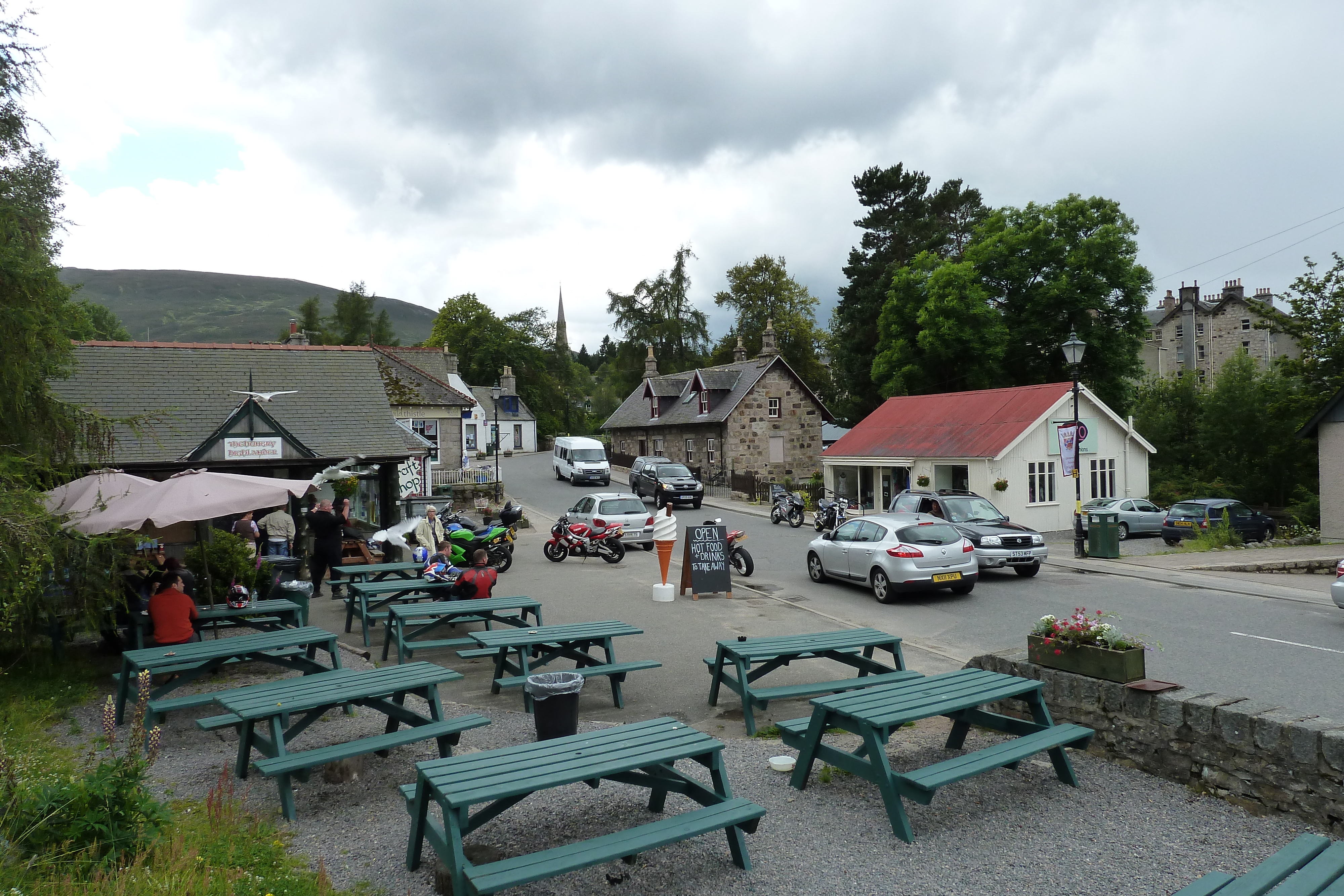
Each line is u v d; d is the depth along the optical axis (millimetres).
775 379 45531
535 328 86812
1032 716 7078
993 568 18406
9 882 4227
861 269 53000
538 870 4141
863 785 6297
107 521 9156
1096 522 21250
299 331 42750
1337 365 32531
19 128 9320
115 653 11117
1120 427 30094
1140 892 4586
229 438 17641
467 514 31766
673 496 35375
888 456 31219
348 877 4879
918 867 4930
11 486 8828
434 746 7379
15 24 9062
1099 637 6742
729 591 15875
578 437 47094
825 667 10328
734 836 4969
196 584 12367
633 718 8336
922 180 53781
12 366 9133
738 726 8047
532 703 8297
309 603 13664
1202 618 12984
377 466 21172
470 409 38094
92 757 7047
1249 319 63938
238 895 4398
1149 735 6230
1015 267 40906
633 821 5641
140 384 19609
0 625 8461
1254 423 39562
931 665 10539
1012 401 29906
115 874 4465
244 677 10055
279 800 6141
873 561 15359
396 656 11156
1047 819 5570
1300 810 5273
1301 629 12070
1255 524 27781
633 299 72750
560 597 15859
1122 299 39969
